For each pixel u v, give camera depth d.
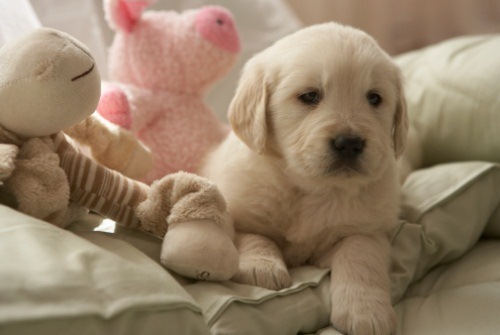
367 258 1.44
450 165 2.01
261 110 1.58
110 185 1.28
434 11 3.26
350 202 1.58
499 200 1.91
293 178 1.58
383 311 1.29
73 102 1.13
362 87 1.52
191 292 1.20
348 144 1.43
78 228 1.35
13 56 1.10
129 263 1.00
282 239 1.65
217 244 1.23
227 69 2.01
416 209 1.78
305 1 3.17
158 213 1.29
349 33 1.59
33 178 1.12
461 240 1.76
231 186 1.63
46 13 2.01
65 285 0.85
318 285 1.38
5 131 1.15
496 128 2.12
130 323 0.89
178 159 1.90
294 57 1.54
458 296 1.50
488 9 3.22
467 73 2.26
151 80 1.92
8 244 0.91
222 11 1.96
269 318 1.20
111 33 2.18
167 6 2.59
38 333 0.78
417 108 2.42
